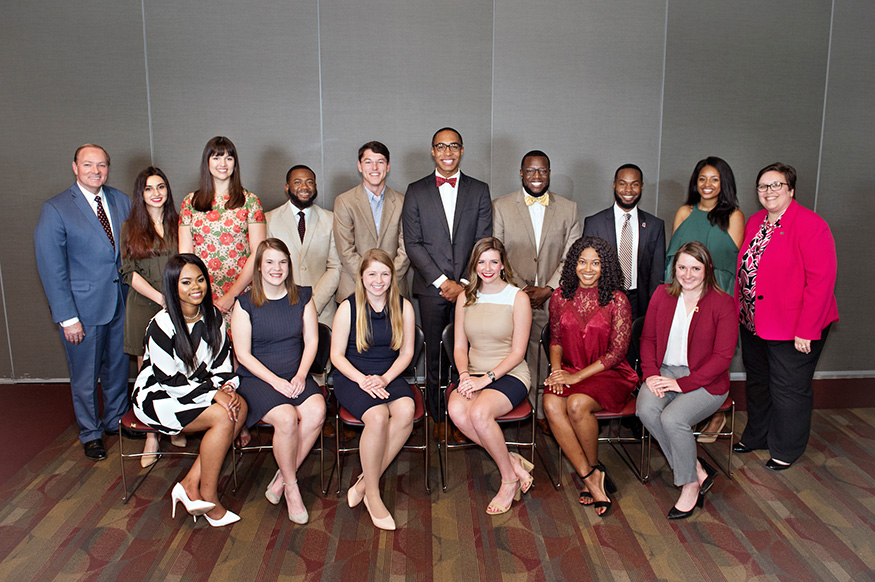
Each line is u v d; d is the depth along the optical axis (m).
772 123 4.32
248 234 3.42
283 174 4.25
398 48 4.14
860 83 4.31
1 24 4.02
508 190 4.33
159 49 4.08
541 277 3.78
